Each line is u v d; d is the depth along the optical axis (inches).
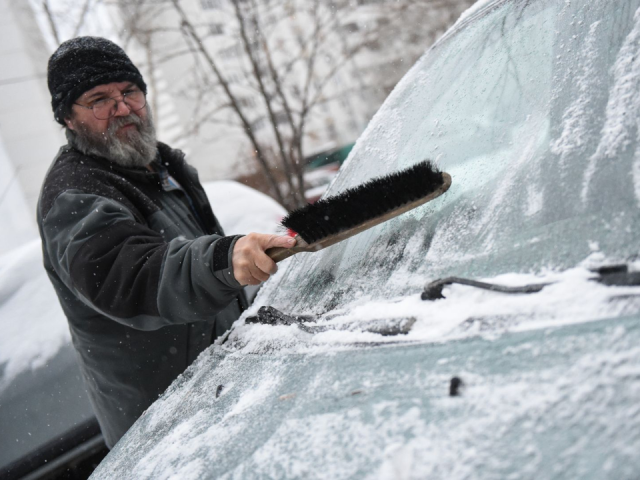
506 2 63.9
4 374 112.0
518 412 26.9
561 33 51.2
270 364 45.4
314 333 44.7
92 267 59.3
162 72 582.9
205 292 54.2
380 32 461.7
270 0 414.6
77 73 74.8
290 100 670.5
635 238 31.5
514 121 47.6
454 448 27.2
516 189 41.3
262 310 53.2
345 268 51.3
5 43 635.5
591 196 35.8
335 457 31.0
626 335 27.0
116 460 48.9
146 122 81.2
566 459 23.8
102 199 65.1
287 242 49.2
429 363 33.3
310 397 37.4
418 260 43.7
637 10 45.3
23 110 649.6
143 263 57.7
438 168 49.9
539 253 35.3
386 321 39.4
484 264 37.9
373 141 65.2
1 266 132.0
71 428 106.9
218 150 699.4
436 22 491.8
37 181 647.8
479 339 32.6
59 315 119.0
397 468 28.0
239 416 40.9
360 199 45.3
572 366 27.3
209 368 53.6
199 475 36.8
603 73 42.9
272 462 33.6
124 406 75.5
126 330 73.1
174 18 543.2
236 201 148.6
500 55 56.4
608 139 38.2
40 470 104.6
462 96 56.6
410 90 67.6
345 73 682.8
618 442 23.1
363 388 34.8
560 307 31.0
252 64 310.5
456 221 43.8
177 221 80.1
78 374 110.7
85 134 76.6
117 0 343.9
